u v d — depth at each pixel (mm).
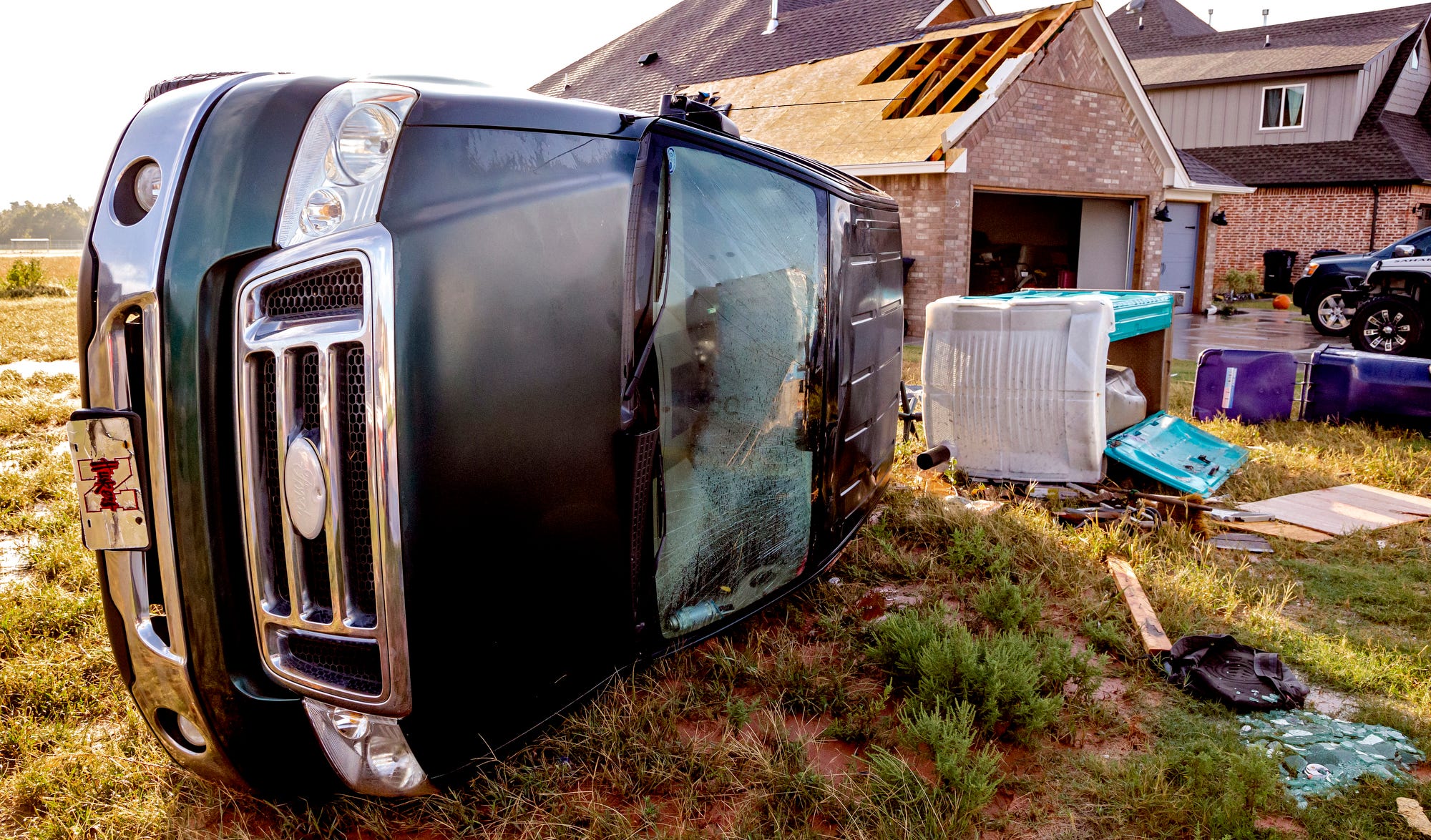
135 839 2195
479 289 2004
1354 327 11516
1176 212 19016
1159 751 2637
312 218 1920
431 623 1975
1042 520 4488
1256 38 27359
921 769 2500
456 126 2043
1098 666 3133
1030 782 2459
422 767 2094
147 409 1942
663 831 2225
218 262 1917
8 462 5734
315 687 2012
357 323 1881
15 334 13117
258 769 2146
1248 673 3049
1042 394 4883
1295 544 4445
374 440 1873
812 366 3201
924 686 2781
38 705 2789
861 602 3650
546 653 2285
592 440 2273
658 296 2400
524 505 2127
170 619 1996
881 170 14336
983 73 15172
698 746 2541
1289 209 23391
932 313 5129
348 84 2023
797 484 3250
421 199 1941
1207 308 19547
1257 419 7207
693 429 2727
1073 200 20953
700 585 2902
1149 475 5020
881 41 17859
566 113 2311
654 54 23938
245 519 1992
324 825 2252
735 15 23266
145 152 1987
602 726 2568
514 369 2074
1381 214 22031
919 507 4660
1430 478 5492
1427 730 2721
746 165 2914
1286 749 2627
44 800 2316
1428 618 3551
